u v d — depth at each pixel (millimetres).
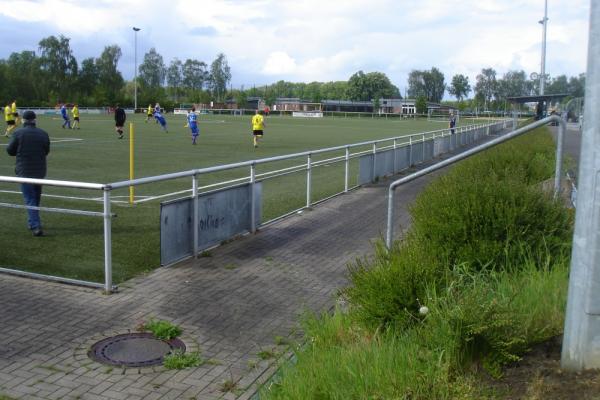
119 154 23906
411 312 4801
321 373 3941
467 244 6121
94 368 4812
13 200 12414
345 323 5043
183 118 74625
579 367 3742
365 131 49250
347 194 14672
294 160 23312
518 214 6207
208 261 8023
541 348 4246
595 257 3635
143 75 152875
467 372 3980
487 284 5090
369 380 3764
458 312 4094
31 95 113188
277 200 13430
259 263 8008
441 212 6449
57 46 118938
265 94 169000
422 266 5047
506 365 4055
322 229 10336
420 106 125750
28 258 7988
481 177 7688
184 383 4586
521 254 5973
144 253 8320
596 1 3594
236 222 9305
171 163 20766
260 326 5770
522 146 13945
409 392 3684
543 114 34625
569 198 8805
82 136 34594
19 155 9086
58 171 18062
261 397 4078
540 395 3527
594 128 3607
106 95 106188
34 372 4727
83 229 9773
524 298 4855
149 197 13312
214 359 5023
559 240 6164
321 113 104938
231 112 104438
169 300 6445
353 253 8680
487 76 132250
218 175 17688
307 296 6688
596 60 3605
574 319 3729
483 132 44531
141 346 5258
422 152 23938
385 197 14258
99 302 6328
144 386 4531
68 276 7207
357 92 159125
